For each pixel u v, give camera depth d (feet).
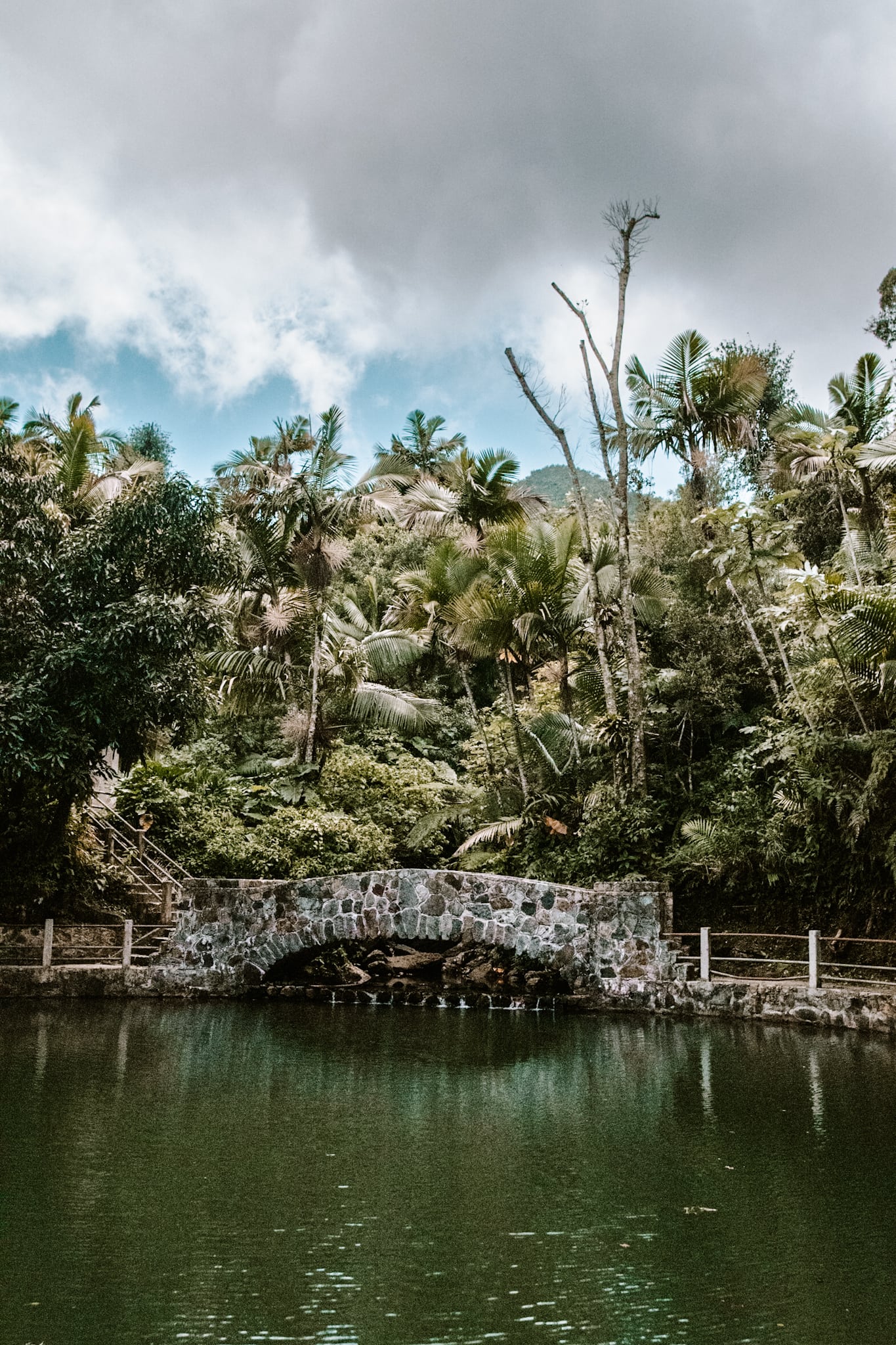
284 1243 16.33
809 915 48.26
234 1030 37.70
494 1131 23.47
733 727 59.21
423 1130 23.53
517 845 57.82
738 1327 13.35
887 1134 23.16
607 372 58.49
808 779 45.29
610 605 61.98
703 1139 22.72
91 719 45.14
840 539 64.80
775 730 51.34
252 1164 20.58
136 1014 41.45
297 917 48.16
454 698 100.78
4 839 51.37
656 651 65.00
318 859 59.52
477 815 64.95
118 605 46.34
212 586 53.31
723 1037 36.99
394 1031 38.37
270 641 76.54
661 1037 37.06
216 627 49.73
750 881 51.01
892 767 43.86
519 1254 15.89
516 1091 27.76
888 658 42.52
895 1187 19.26
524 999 45.60
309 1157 21.20
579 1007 45.03
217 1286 14.58
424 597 71.72
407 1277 14.98
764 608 48.06
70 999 45.57
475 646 61.31
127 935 47.67
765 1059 32.42
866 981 41.14
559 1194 18.88
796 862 47.29
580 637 67.26
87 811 59.16
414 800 72.13
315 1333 13.12
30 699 44.04
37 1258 15.55
